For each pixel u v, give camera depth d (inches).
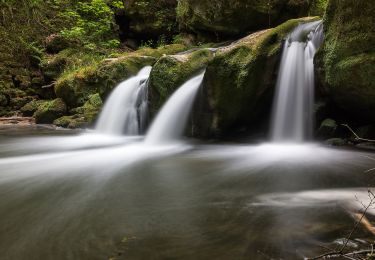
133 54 469.4
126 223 109.2
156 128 310.0
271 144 263.4
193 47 480.4
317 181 154.1
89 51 594.9
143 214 117.0
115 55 527.2
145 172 181.2
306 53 261.4
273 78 261.4
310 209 116.0
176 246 91.3
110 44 610.2
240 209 118.6
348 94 220.7
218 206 122.7
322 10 505.4
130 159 219.8
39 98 564.1
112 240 96.8
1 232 104.9
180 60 307.1
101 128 390.9
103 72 406.3
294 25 268.2
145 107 343.3
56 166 200.2
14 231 105.6
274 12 435.2
